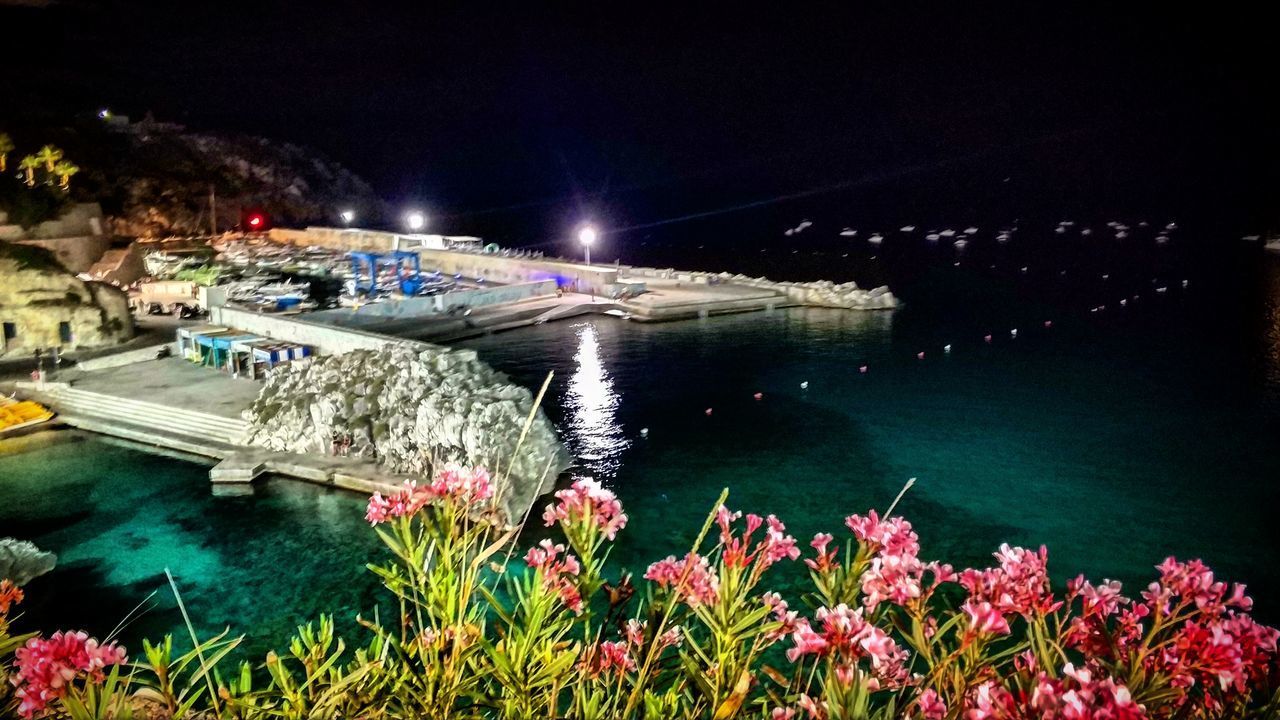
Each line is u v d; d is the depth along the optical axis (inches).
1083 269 2913.4
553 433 1090.1
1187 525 912.3
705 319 2049.7
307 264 2667.3
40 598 762.8
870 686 131.9
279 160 4842.5
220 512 944.3
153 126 4114.2
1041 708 101.2
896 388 1449.3
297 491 997.2
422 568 154.1
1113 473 1062.4
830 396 1406.3
